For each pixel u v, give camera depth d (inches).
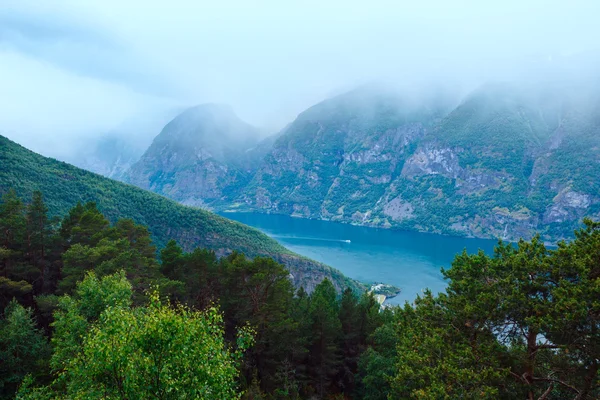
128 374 729.6
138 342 756.0
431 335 1289.4
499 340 1137.4
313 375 2400.3
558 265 1040.8
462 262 1350.9
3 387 1387.8
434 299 1373.0
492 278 1213.1
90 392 776.3
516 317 1101.7
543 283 1079.0
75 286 2022.6
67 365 1027.9
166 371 748.6
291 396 1967.3
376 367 2036.2
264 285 2198.6
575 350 986.1
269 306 2132.1
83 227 2588.6
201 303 2396.7
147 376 758.5
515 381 1053.2
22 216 2650.1
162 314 787.4
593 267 993.5
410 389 1256.2
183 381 767.1
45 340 1566.2
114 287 1507.1
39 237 2532.0
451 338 1208.2
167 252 2628.0
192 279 2450.8
